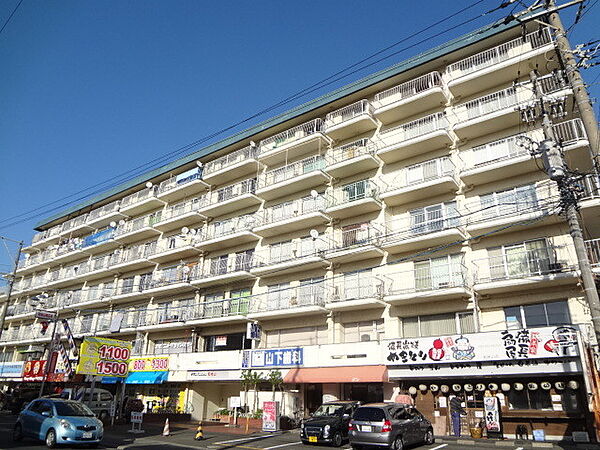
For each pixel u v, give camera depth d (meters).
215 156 36.19
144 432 20.20
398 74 26.52
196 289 32.72
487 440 17.02
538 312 19.45
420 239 22.19
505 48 23.12
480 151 22.61
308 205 28.69
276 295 27.97
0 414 30.11
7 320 49.09
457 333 21.02
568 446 14.99
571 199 11.84
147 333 34.31
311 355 23.88
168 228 36.59
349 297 24.77
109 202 45.31
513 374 17.69
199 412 28.69
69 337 31.75
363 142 26.70
